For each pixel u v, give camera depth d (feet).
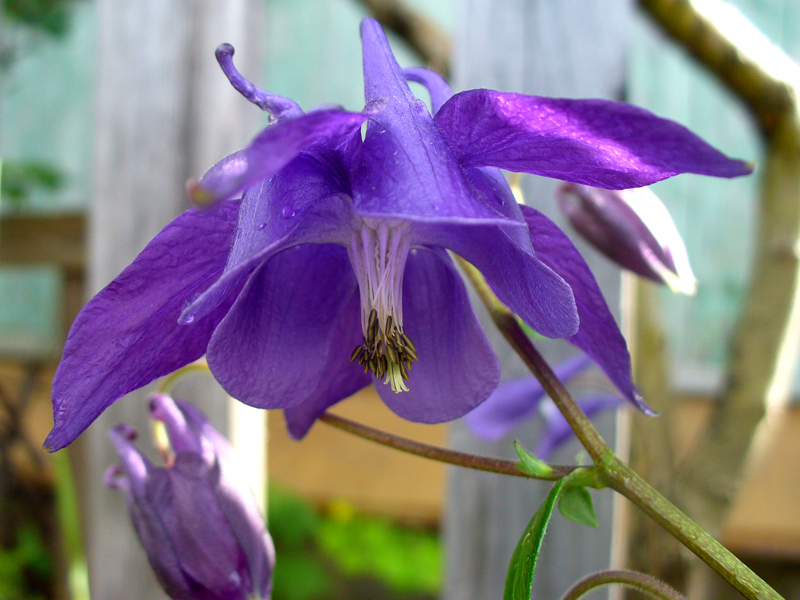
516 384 0.44
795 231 0.55
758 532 1.06
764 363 0.55
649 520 0.50
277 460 1.17
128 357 0.24
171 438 0.31
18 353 1.10
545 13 0.48
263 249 0.20
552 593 0.47
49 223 0.92
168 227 0.23
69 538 0.39
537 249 0.27
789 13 1.18
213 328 0.26
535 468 0.27
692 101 1.23
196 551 0.30
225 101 0.52
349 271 0.27
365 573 1.22
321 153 0.23
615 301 0.45
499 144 0.23
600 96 0.47
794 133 0.54
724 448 0.55
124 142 0.53
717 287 1.23
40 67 1.41
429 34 0.68
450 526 0.50
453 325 0.27
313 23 1.31
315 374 0.26
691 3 0.52
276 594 1.10
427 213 0.20
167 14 0.53
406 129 0.22
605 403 0.45
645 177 0.23
